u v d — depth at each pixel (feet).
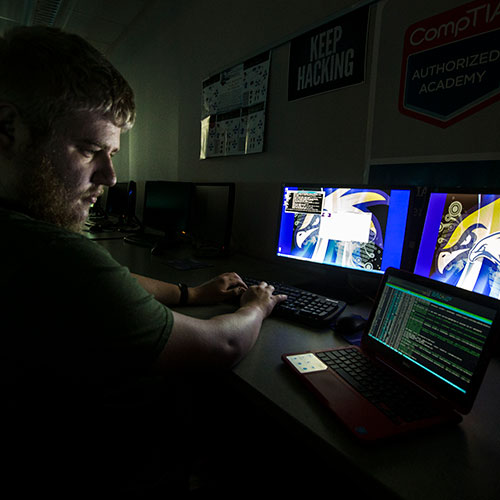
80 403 1.84
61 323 1.57
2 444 1.62
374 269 3.85
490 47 3.33
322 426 1.92
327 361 2.56
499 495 1.50
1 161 1.75
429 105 3.85
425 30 3.83
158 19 10.23
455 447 1.80
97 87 1.76
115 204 11.46
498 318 2.03
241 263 5.86
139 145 12.38
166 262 5.72
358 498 4.13
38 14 11.79
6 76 1.63
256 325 2.86
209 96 7.63
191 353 2.06
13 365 1.54
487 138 3.42
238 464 4.32
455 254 3.05
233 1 6.80
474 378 2.03
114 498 2.11
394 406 2.05
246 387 2.33
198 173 8.38
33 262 1.52
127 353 1.75
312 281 4.64
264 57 6.07
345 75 4.74
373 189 3.79
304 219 4.42
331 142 5.01
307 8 5.24
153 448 2.52
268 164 6.16
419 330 2.48
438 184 3.84
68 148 1.80
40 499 1.75
